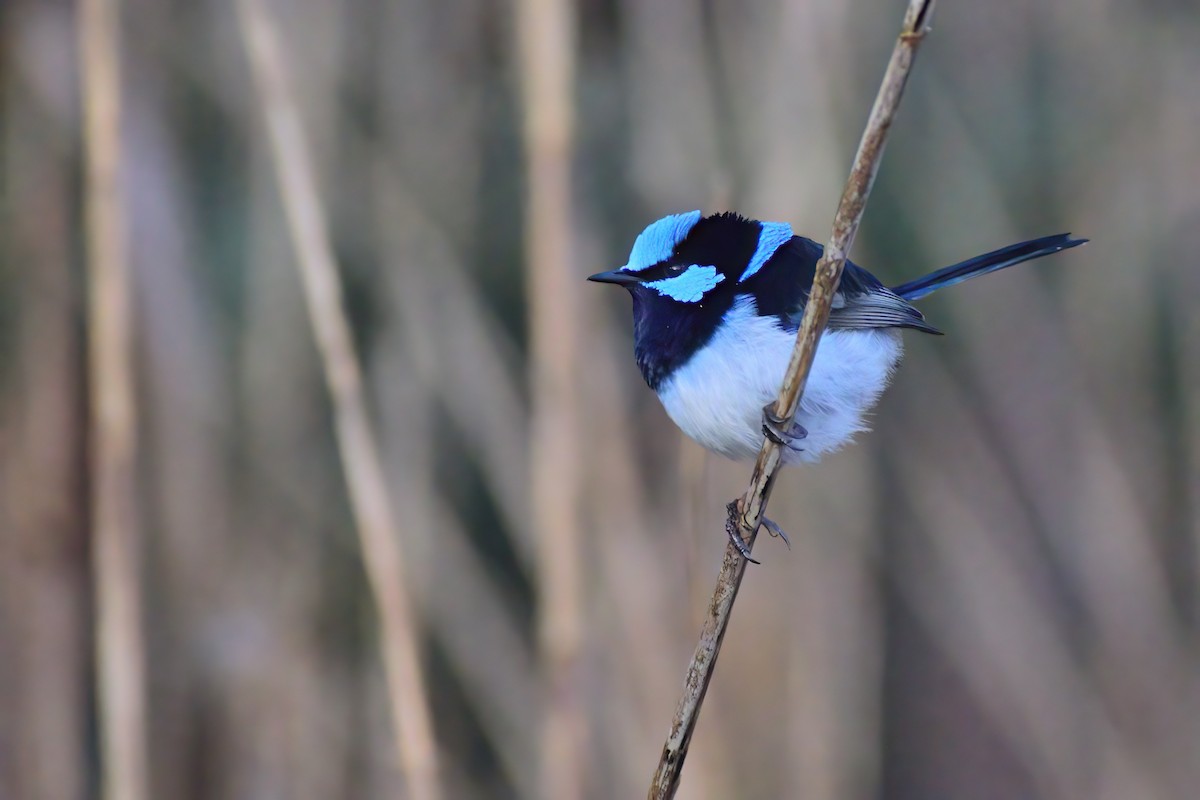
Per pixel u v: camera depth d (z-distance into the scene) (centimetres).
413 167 1223
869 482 1162
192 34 1191
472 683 1195
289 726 1134
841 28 1135
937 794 1545
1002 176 1380
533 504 1106
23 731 1119
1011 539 1339
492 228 1302
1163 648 1324
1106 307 1384
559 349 905
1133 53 1380
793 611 1082
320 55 1177
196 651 1125
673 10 1148
